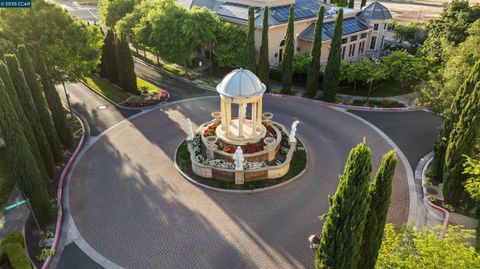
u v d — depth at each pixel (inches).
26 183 812.6
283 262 783.1
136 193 1007.0
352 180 504.1
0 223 895.7
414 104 1568.7
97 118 1455.5
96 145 1255.5
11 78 908.6
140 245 831.7
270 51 1927.9
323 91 1589.6
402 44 2375.7
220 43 1797.5
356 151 498.0
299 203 966.4
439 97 1191.6
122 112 1507.1
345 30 2000.5
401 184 1045.8
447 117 973.2
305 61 1718.8
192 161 1078.4
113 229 878.4
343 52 2064.5
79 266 779.4
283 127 1298.0
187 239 845.8
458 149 878.4
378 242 594.9
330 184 1043.9
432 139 1280.8
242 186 1029.2
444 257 581.3
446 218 904.3
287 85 1667.1
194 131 1332.4
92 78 1845.5
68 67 1374.3
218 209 944.9
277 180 1055.6
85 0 3848.4
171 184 1048.2
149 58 2180.1
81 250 820.0
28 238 847.7
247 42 1603.1
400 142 1267.2
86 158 1176.8
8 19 1270.9
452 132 898.7
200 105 1568.7
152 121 1428.4
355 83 1690.5
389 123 1407.5
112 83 1776.6
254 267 770.8
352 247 538.6
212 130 1229.1
